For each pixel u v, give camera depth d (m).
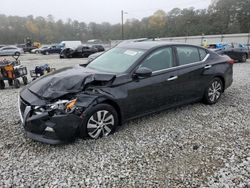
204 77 5.49
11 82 8.76
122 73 4.34
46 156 3.62
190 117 5.07
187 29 75.75
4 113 5.36
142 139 4.11
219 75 5.79
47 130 3.66
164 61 4.86
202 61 5.51
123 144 3.94
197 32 73.75
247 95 6.74
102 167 3.36
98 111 3.98
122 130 4.44
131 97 4.32
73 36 102.06
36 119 3.65
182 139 4.13
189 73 5.15
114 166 3.38
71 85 3.88
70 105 3.69
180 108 5.59
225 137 4.21
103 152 3.72
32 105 3.74
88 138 4.02
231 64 6.21
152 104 4.68
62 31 102.94
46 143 3.92
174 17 84.31
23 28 98.06
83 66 5.10
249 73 10.62
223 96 6.62
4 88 8.45
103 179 3.12
